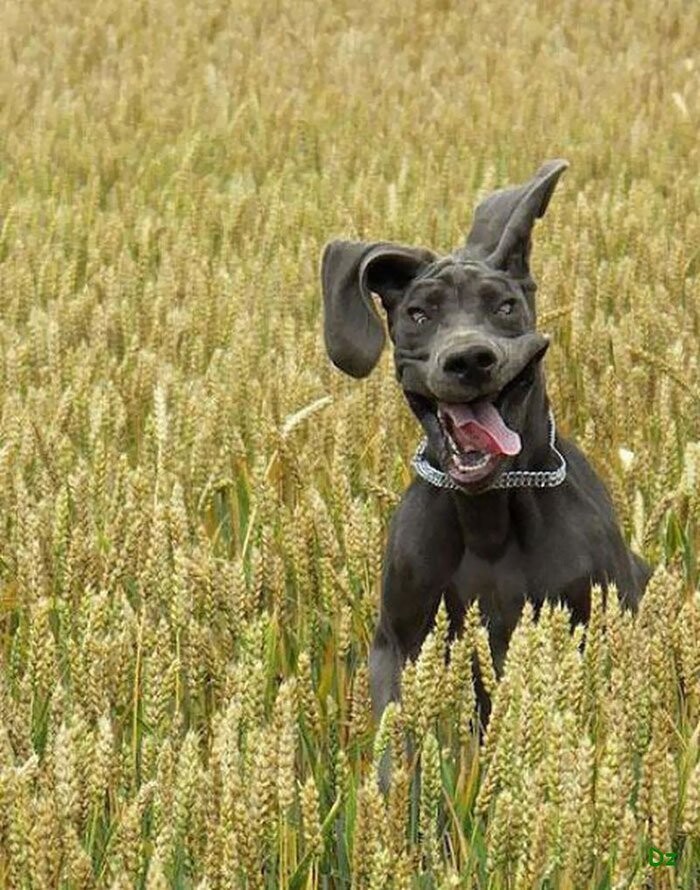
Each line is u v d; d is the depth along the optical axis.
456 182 24.30
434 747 8.38
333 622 11.16
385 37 36.78
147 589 10.67
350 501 12.09
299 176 26.48
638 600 11.27
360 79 31.58
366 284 10.83
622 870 7.70
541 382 10.88
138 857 7.89
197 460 12.92
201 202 22.83
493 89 30.34
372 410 14.26
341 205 21.95
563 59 32.69
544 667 8.73
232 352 15.65
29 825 7.79
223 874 7.73
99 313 16.80
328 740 9.96
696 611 9.27
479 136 26.84
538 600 10.84
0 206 24.50
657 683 9.29
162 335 16.97
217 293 17.78
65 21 38.59
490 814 8.73
